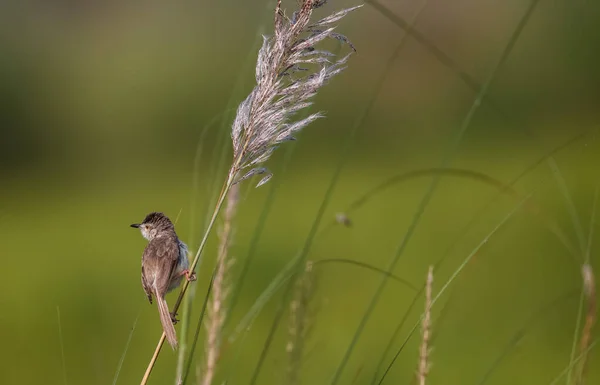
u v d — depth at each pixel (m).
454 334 11.83
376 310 12.59
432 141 24.25
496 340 11.56
